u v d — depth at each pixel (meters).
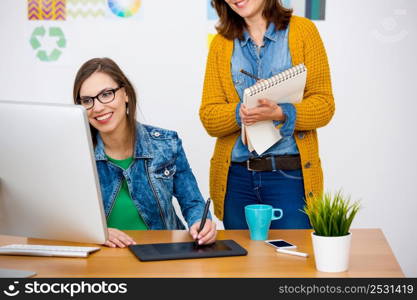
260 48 2.15
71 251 1.53
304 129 2.05
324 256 1.37
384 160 3.38
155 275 1.35
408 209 3.39
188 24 3.34
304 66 1.95
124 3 3.34
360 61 3.31
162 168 1.97
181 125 3.42
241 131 2.12
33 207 1.41
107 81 1.81
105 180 1.92
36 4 3.36
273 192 2.12
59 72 3.40
